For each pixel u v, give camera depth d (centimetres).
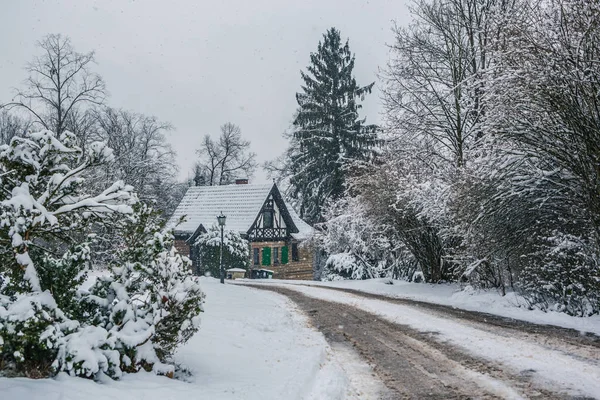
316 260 4416
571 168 1331
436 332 1193
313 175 4834
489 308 1566
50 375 599
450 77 2402
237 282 3019
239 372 798
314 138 4759
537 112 1349
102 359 608
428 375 828
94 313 714
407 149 2447
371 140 4694
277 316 1482
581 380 762
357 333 1221
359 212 2767
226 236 4016
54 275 668
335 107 4834
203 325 1156
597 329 1158
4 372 587
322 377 826
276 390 700
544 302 1462
